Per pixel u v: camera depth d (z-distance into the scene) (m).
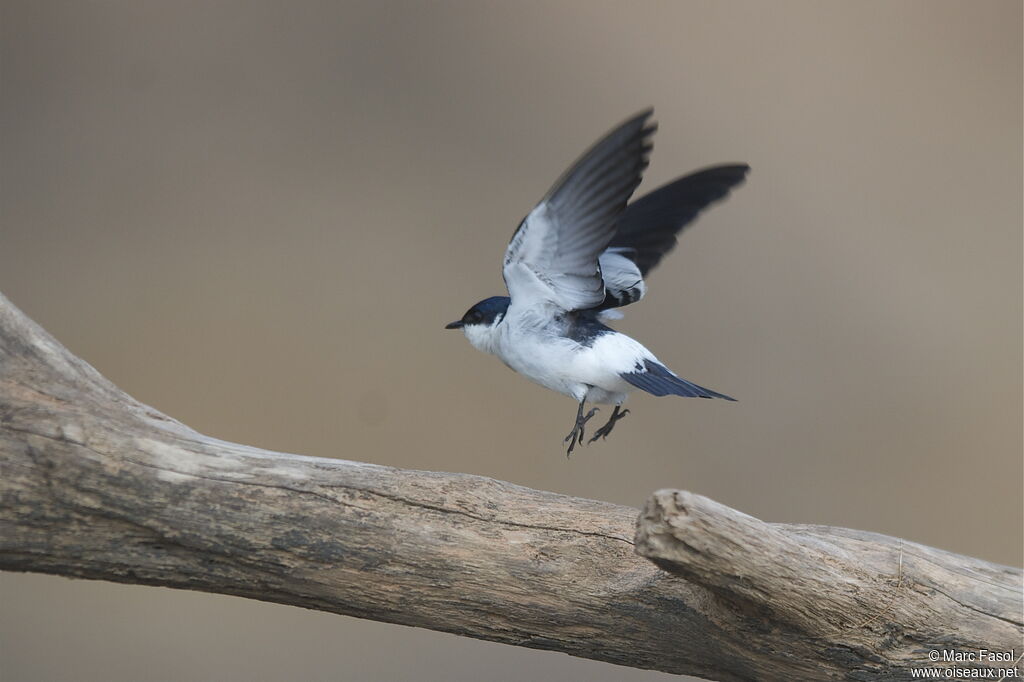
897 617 6.09
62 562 6.10
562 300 6.20
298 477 6.11
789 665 6.10
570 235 6.17
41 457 6.09
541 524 6.11
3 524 6.09
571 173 6.15
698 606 6.10
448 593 6.11
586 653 6.12
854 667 6.09
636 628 6.11
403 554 6.11
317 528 6.10
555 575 6.11
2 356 6.10
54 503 6.09
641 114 6.14
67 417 6.10
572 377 6.21
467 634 6.12
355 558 6.11
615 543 6.11
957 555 6.12
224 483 6.10
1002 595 6.11
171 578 6.11
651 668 6.12
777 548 6.07
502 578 6.11
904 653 6.09
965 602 6.10
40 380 6.10
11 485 6.09
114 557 6.10
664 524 6.05
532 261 6.18
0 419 6.09
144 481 6.10
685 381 6.20
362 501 6.11
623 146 6.14
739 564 6.06
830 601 6.08
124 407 6.11
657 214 6.27
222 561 6.11
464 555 6.11
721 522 6.05
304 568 6.11
